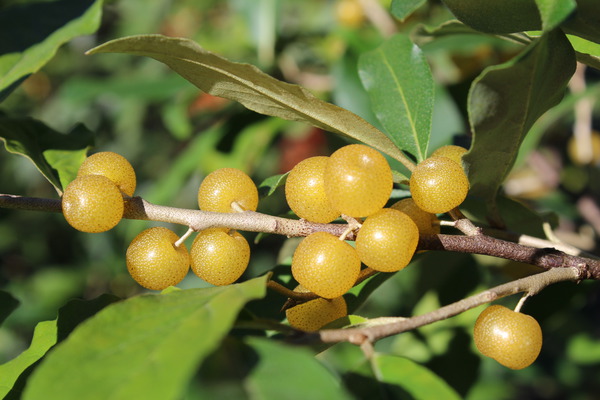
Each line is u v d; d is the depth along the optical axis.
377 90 0.18
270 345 0.14
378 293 0.36
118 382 0.13
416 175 0.16
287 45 0.34
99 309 0.17
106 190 0.16
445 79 0.30
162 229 0.16
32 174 0.49
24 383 0.16
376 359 0.15
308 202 0.16
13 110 0.51
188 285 0.38
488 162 0.17
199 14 0.48
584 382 0.39
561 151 0.32
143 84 0.32
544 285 0.16
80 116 0.48
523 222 0.20
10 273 0.51
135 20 0.48
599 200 0.32
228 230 0.16
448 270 0.23
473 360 0.22
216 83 0.16
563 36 0.15
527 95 0.15
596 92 0.24
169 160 0.47
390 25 0.31
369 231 0.15
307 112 0.16
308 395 0.14
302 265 0.15
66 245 0.51
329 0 0.38
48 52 0.19
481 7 0.16
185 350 0.13
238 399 0.14
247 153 0.30
